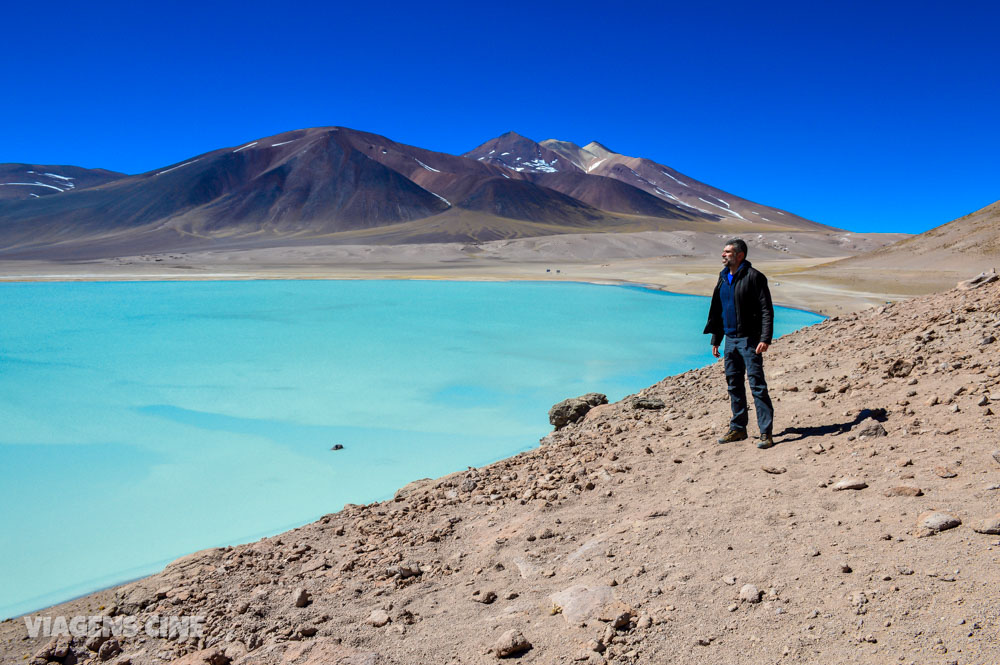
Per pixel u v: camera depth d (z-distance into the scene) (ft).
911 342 23.50
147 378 63.05
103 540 26.18
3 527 27.76
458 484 21.66
